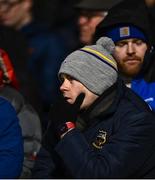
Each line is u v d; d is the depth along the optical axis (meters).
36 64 16.19
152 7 14.45
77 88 10.16
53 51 16.22
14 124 10.68
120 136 9.95
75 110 10.16
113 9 11.50
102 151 9.89
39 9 17.62
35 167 10.68
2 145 10.56
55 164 10.49
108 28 11.51
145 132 9.99
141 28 11.34
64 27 17.14
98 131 10.13
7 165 10.50
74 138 9.91
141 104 10.29
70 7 17.73
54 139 10.56
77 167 9.79
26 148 11.42
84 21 13.88
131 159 9.87
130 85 11.76
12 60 13.30
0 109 10.67
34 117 11.62
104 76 10.16
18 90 12.20
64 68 10.20
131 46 11.38
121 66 11.49
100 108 10.16
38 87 15.04
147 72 11.79
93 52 10.25
